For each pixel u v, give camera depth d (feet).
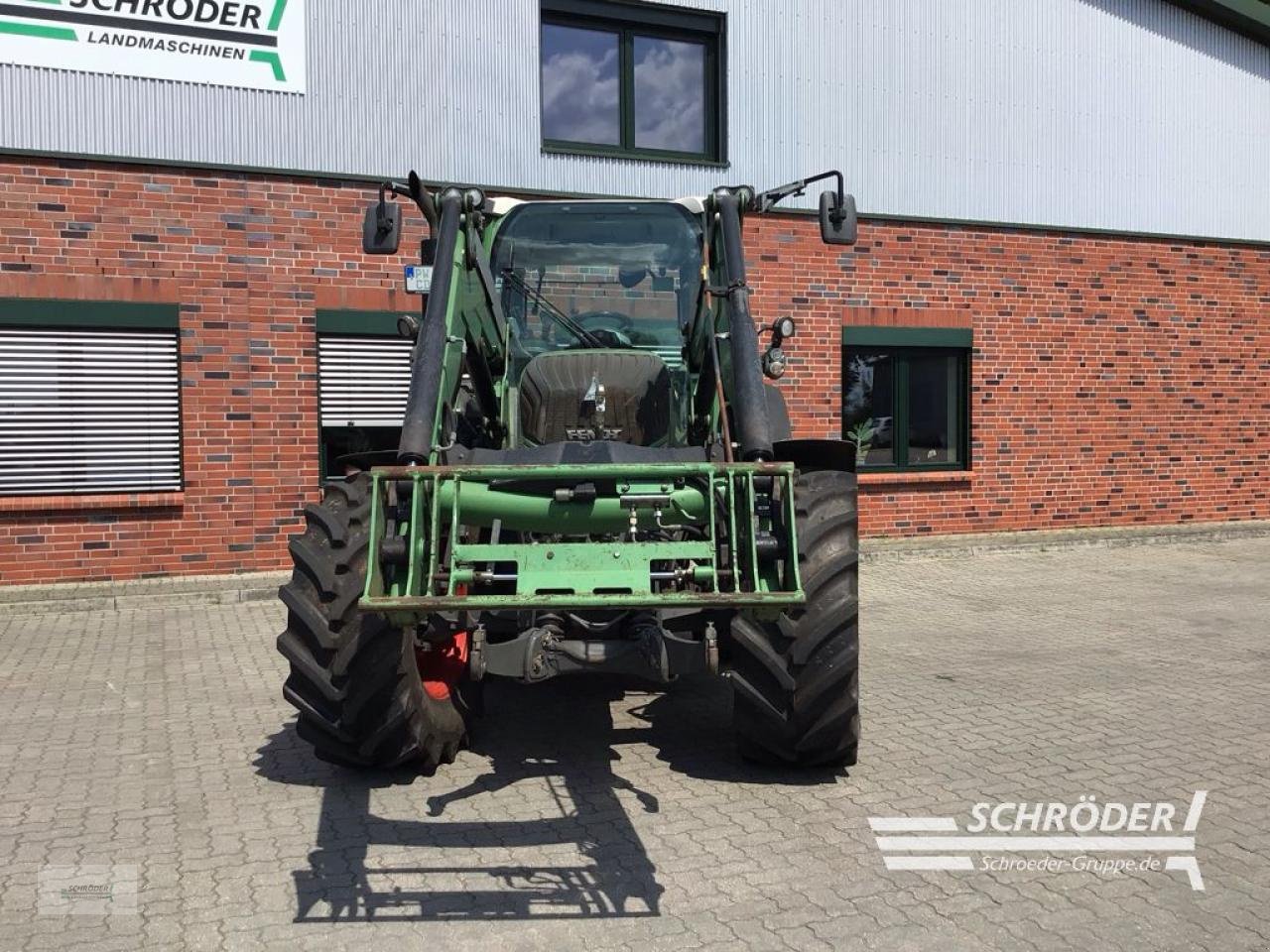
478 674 12.94
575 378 16.42
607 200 18.47
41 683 20.77
